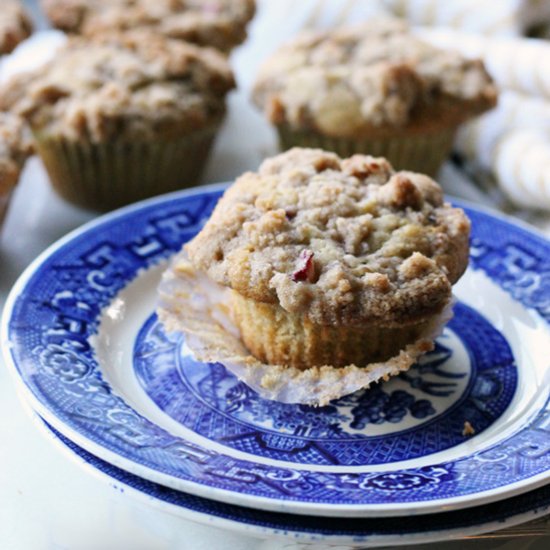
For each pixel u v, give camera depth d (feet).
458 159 2.08
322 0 2.29
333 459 1.32
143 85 1.78
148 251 1.57
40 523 1.30
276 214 1.38
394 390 1.41
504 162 1.93
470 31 2.18
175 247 1.58
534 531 1.28
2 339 1.37
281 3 2.40
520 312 1.52
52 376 1.34
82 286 1.49
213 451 1.28
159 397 1.39
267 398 1.39
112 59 1.82
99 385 1.35
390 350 1.40
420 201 1.42
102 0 2.08
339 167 1.47
